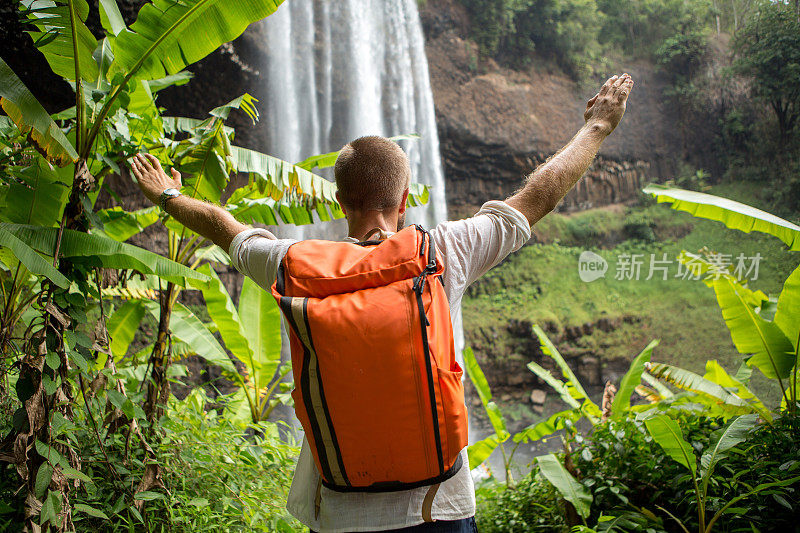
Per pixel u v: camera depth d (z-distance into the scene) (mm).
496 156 23078
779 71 22516
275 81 16625
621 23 25703
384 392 1298
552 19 23875
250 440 5180
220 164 3580
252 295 5883
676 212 23703
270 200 4359
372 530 1394
